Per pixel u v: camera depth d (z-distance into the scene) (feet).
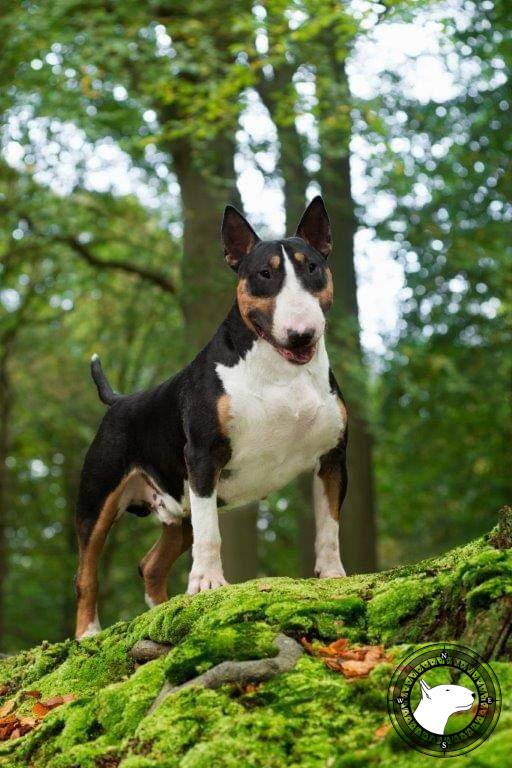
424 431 59.16
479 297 49.88
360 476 44.83
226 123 39.09
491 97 45.80
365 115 38.65
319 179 45.91
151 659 15.72
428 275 49.01
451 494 62.18
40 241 50.01
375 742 11.60
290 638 13.93
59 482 69.67
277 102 41.93
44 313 63.77
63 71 41.06
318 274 16.74
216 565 17.24
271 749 11.79
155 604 21.70
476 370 52.47
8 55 40.93
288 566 72.95
